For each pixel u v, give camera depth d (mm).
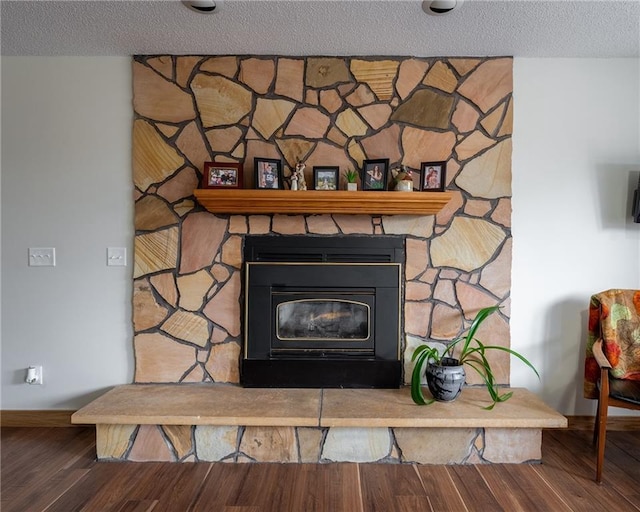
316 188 2582
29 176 2691
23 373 2721
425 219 2660
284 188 2660
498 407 2350
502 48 2545
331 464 2244
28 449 2414
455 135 2645
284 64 2650
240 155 2654
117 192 2693
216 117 2654
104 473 2160
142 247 2668
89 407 2301
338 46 2539
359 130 2656
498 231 2645
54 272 2707
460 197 2656
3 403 2727
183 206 2666
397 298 2641
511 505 1910
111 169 2689
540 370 2711
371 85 2656
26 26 2318
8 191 2693
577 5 2082
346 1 2064
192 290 2668
